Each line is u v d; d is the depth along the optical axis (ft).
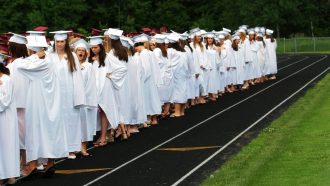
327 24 541.34
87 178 80.43
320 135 100.22
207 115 134.51
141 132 116.06
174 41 137.90
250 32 206.59
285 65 295.28
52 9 340.18
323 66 276.21
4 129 78.38
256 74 206.39
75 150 92.38
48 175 81.51
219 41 179.93
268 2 483.10
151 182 77.05
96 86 102.42
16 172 79.05
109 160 91.30
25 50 84.28
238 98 164.66
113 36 108.37
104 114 103.86
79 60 98.32
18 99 82.12
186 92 136.67
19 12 337.52
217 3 474.49
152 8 424.46
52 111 83.35
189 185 75.05
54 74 84.02
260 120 123.44
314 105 137.90
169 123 125.80
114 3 392.88
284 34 522.88
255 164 81.87
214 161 87.61
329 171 75.87
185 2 465.06
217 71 166.81
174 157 91.45
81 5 353.72
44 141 82.48
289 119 120.37
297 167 79.00
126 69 109.09
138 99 115.34
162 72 133.39
